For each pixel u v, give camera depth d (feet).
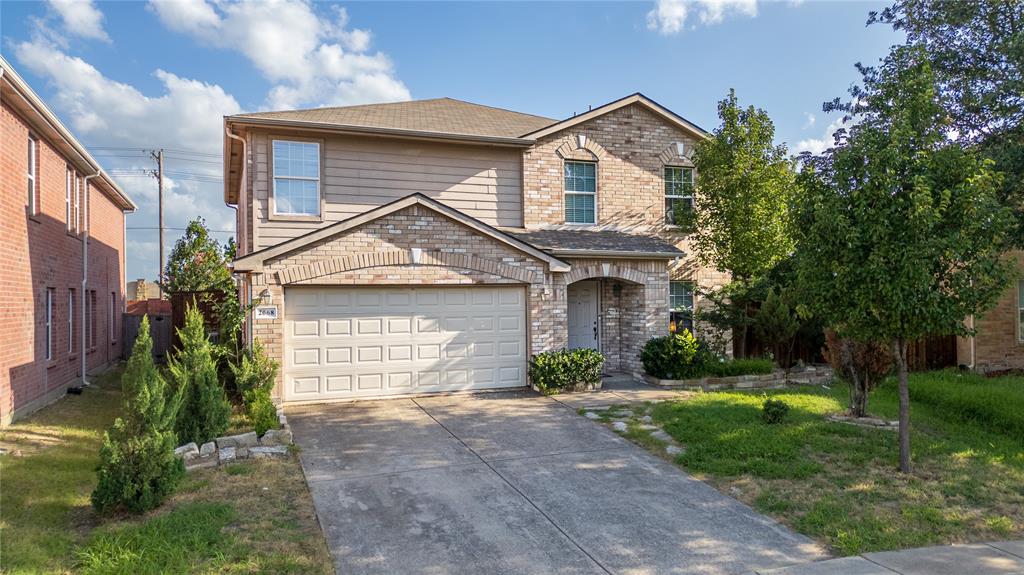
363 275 38.14
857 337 25.22
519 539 18.72
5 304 33.50
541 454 27.35
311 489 22.58
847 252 23.72
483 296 41.83
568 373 41.06
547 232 50.06
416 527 19.47
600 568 16.96
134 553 16.67
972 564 17.02
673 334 46.21
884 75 41.01
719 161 47.98
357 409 36.01
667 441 28.81
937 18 45.68
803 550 18.15
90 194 55.36
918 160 23.29
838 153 26.27
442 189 48.52
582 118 51.55
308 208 44.96
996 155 40.34
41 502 21.03
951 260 23.11
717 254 50.93
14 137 35.17
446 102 61.00
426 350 40.24
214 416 27.45
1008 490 22.71
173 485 20.63
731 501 21.97
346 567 16.72
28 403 37.24
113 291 67.51
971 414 34.35
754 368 45.19
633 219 53.31
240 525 19.04
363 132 45.11
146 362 20.57
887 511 20.75
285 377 36.99
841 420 32.37
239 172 55.67
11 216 34.53
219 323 41.63
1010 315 55.01
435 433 30.71
